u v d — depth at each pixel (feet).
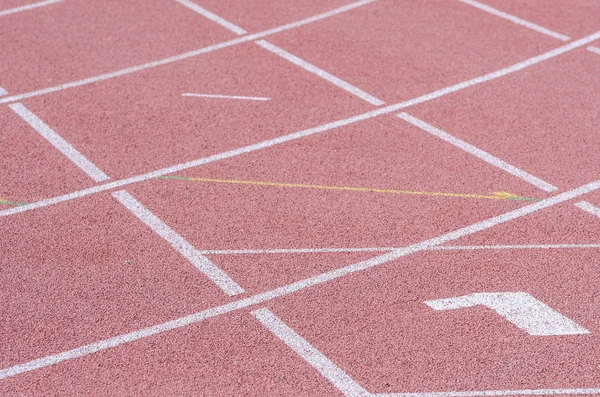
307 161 40.57
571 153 41.19
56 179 39.06
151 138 42.19
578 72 48.44
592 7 55.98
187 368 29.07
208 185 38.75
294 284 32.89
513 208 37.37
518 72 48.39
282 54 50.26
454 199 37.91
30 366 29.12
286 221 36.40
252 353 29.68
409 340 30.27
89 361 29.35
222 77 47.83
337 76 47.93
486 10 55.47
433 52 50.44
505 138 42.37
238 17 54.60
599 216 36.94
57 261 33.88
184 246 34.83
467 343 30.14
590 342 30.25
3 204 37.27
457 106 45.14
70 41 51.42
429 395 28.07
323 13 55.06
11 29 52.75
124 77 47.78
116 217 36.55
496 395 28.09
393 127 43.37
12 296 32.09
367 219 36.58
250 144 41.83
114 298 32.09
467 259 34.24
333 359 29.45
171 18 54.44
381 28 53.11
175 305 31.81
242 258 34.19
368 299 32.17
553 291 32.53
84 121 43.60
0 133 42.42
